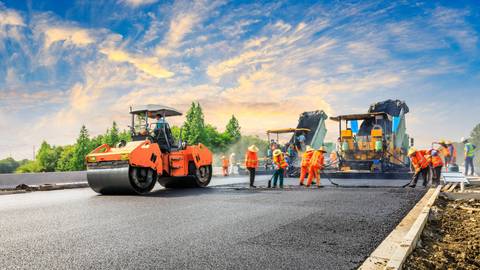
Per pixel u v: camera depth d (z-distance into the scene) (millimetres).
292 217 5727
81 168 75875
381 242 4152
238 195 9109
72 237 4469
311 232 4652
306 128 20641
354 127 17062
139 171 10242
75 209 6953
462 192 9398
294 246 3973
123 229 4918
